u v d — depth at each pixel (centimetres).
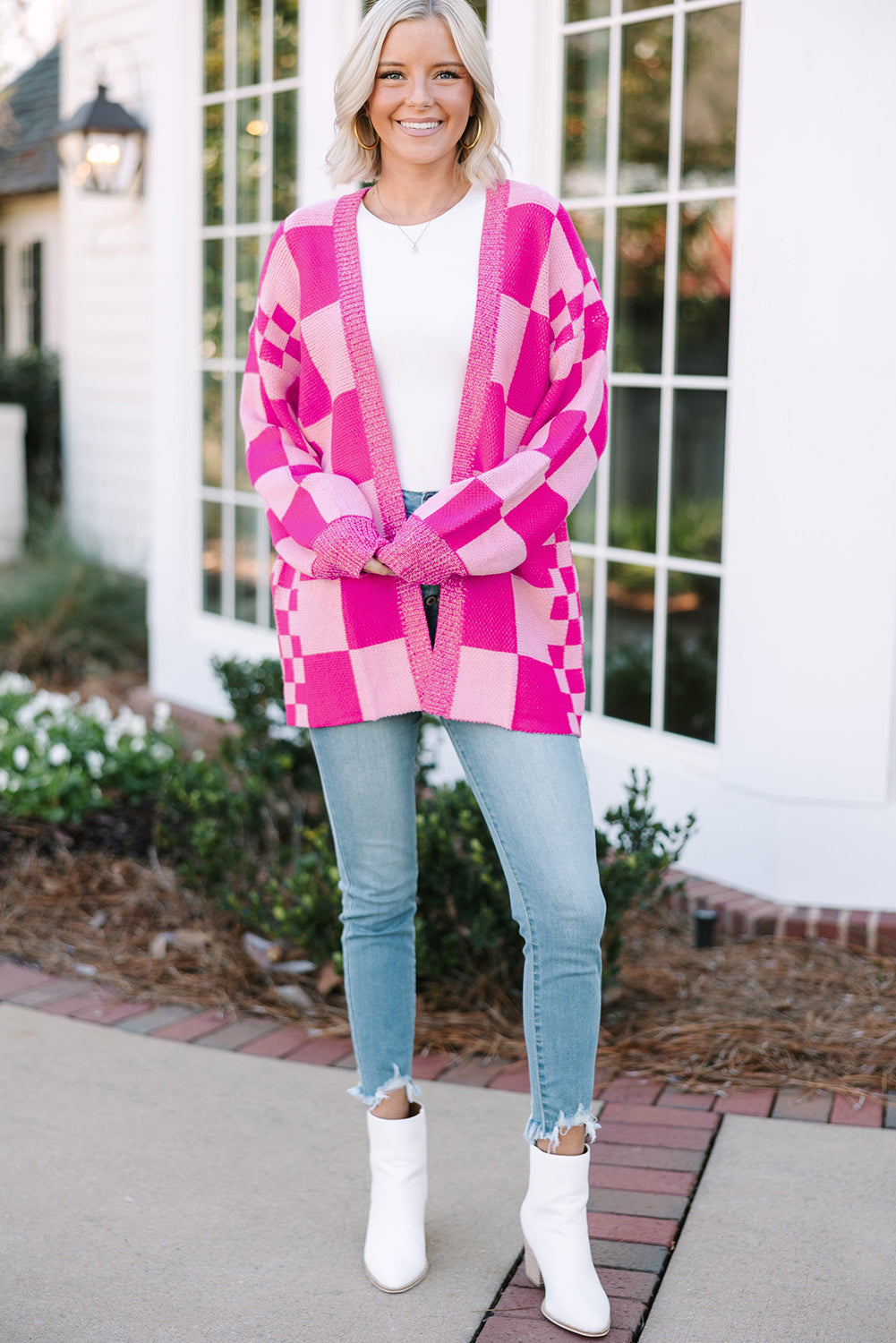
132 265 784
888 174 319
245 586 538
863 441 329
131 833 404
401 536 184
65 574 679
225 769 389
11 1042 286
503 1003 298
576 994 187
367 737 197
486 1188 228
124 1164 236
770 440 340
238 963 324
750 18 335
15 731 422
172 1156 238
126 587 686
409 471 194
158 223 555
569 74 391
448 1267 205
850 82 319
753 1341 187
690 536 375
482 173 195
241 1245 211
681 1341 187
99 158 732
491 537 186
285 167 492
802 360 332
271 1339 188
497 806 192
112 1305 196
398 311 190
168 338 556
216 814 356
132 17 732
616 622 399
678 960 329
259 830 369
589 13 383
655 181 373
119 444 817
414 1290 199
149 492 789
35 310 1123
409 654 193
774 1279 201
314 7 462
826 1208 222
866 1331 189
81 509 858
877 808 342
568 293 194
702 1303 196
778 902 350
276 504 197
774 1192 227
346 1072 273
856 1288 199
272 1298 198
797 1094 264
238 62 512
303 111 474
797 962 327
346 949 207
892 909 344
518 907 191
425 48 187
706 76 357
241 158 516
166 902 362
